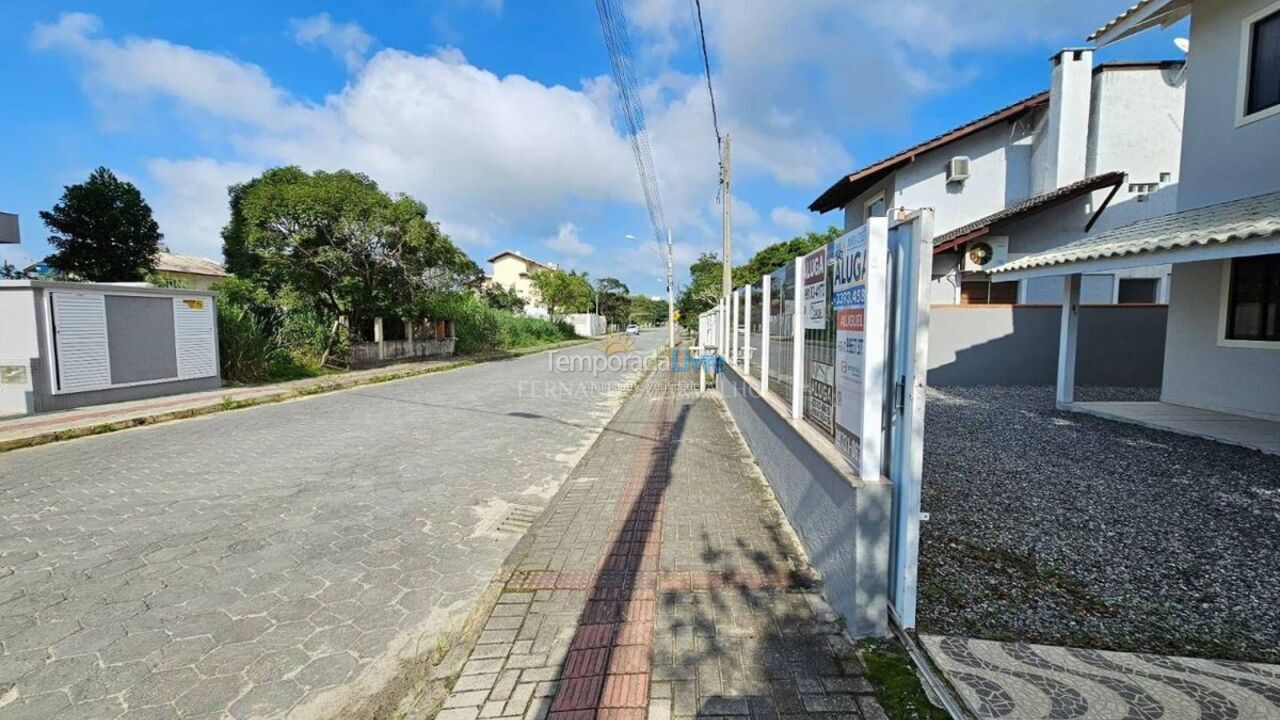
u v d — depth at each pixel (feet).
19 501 16.62
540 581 11.16
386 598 10.87
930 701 7.29
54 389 31.73
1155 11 26.13
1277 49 22.68
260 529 14.37
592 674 8.19
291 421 30.45
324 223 53.52
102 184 66.64
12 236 43.47
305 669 8.66
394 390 44.88
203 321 40.91
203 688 8.19
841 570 9.42
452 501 16.67
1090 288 43.04
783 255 111.86
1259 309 24.06
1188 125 26.45
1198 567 11.06
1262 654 8.29
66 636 9.48
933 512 14.11
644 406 35.78
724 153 51.01
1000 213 43.98
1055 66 43.98
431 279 64.69
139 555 12.75
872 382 8.68
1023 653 8.29
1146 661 8.07
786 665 8.18
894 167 47.78
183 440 25.46
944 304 39.78
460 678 8.27
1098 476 16.97
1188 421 23.77
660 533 13.56
